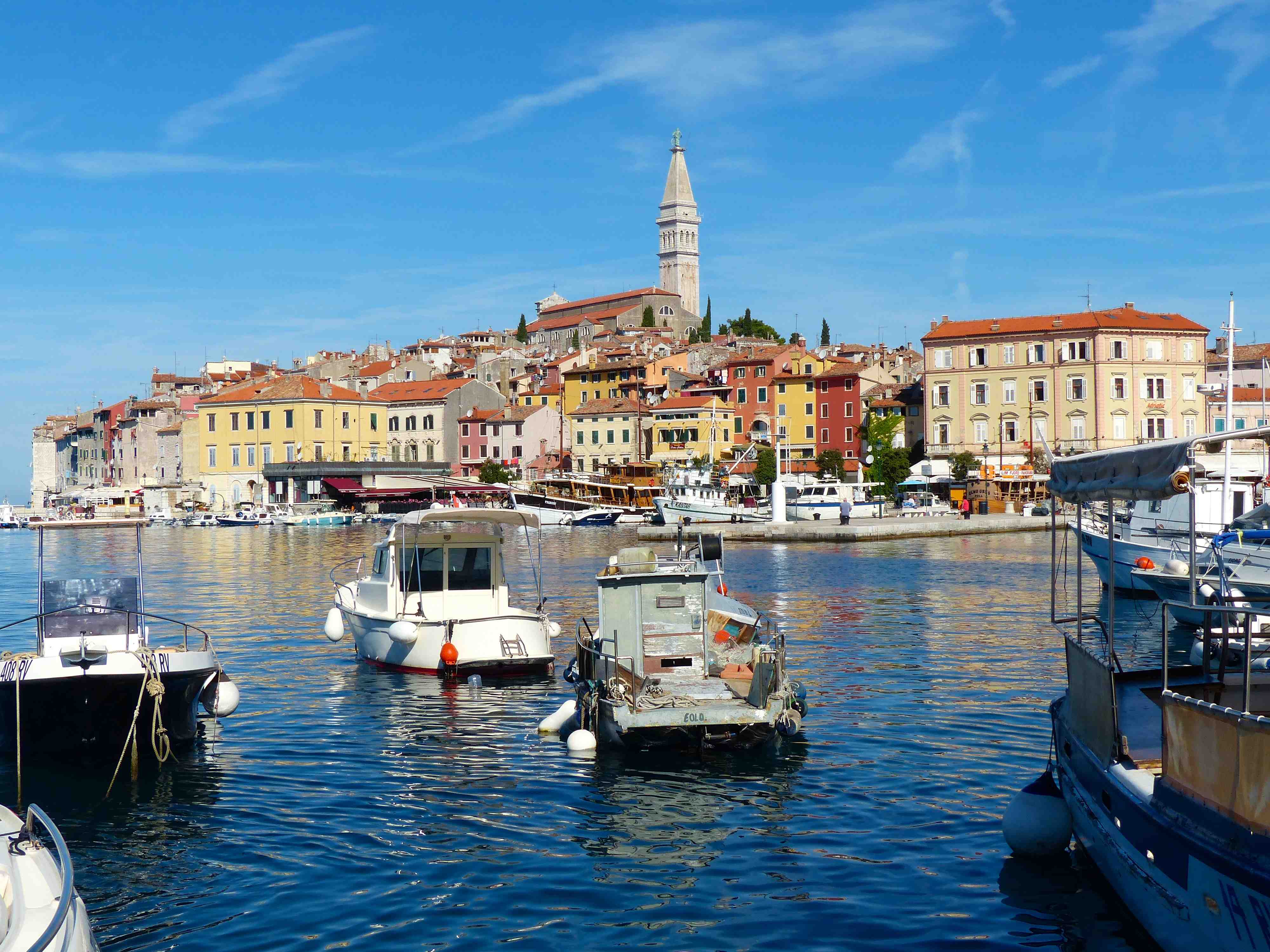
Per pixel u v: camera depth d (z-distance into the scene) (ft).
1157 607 119.75
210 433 444.55
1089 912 40.81
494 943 39.04
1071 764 45.98
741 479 363.35
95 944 33.73
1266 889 28.99
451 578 89.92
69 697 60.13
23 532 369.91
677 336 622.95
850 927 39.99
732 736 60.64
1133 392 363.76
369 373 526.98
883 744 63.67
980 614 121.49
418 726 69.97
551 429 457.68
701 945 38.73
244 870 45.65
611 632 67.41
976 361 382.83
